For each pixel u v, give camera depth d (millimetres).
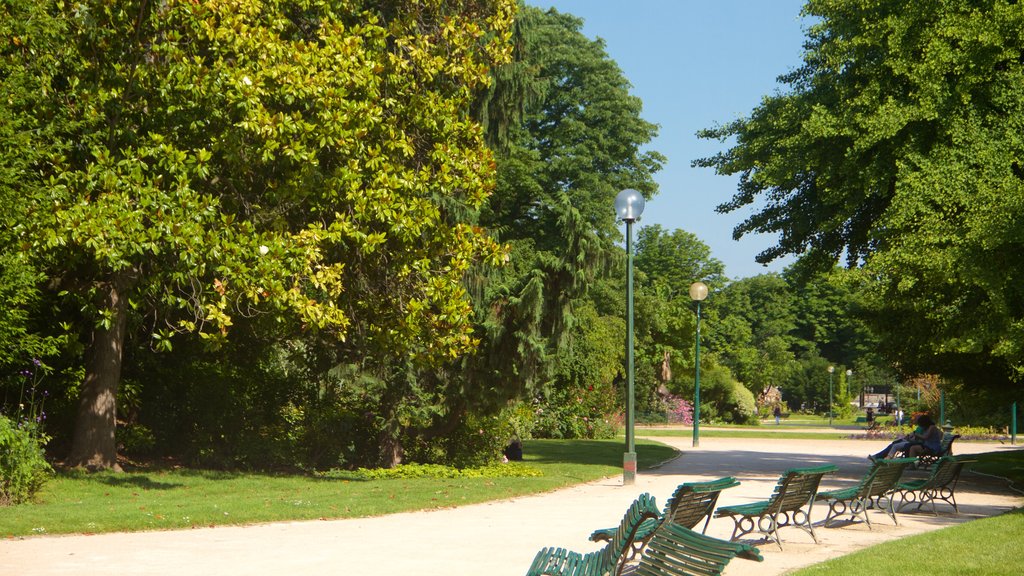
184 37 15344
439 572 8422
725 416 62125
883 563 8578
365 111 15555
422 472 18641
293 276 15070
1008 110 17219
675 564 5785
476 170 17328
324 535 10766
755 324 101438
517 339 19141
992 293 15117
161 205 13766
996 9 16891
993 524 11508
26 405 16984
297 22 16891
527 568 8648
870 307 21094
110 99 14992
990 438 44656
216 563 8758
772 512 10109
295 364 21219
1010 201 14875
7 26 13609
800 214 21688
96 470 16281
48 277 15891
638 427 52438
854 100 18672
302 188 15297
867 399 94250
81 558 8914
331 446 20438
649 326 54281
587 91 45125
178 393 19609
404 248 16750
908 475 19875
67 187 13953
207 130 15055
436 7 17891
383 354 18781
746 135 22250
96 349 16719
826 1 19922
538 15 42031
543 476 19453
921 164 17125
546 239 38344
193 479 16328
